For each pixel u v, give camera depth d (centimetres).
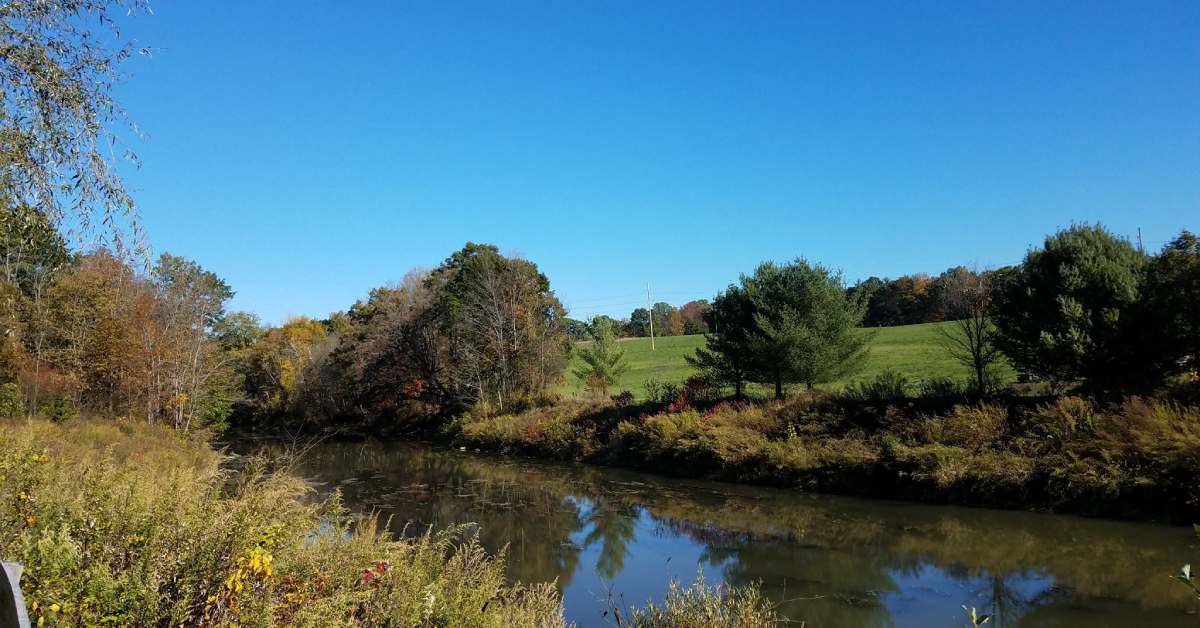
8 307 2214
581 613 956
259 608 404
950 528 1405
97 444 1672
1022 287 1756
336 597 464
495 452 3306
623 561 1257
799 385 2819
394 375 4381
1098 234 1711
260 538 440
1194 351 1539
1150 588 982
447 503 1869
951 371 3066
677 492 2006
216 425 3225
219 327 4697
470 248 4753
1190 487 1283
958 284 2506
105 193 712
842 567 1173
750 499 1847
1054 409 1577
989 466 1570
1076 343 1561
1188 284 1502
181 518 444
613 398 3306
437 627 519
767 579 1115
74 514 439
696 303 10219
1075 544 1226
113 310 2692
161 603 395
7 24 650
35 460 552
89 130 698
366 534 595
